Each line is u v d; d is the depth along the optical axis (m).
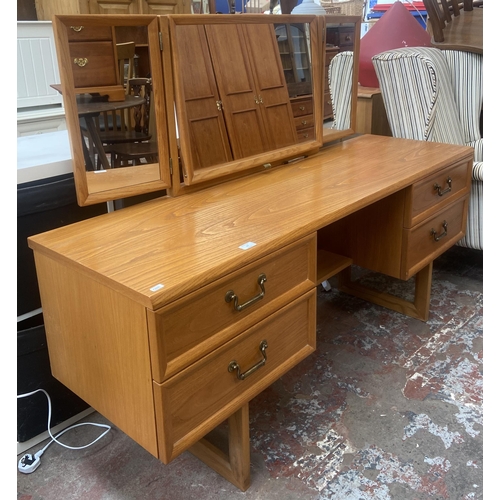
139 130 1.44
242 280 1.20
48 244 1.25
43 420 1.57
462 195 2.13
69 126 1.32
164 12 2.86
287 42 1.81
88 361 1.24
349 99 2.16
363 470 1.47
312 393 1.79
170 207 1.48
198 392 1.15
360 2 2.93
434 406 1.71
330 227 2.08
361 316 2.26
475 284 2.50
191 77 1.52
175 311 1.05
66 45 1.27
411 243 1.90
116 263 1.13
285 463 1.50
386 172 1.78
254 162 1.73
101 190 1.42
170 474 1.48
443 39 2.86
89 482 1.45
